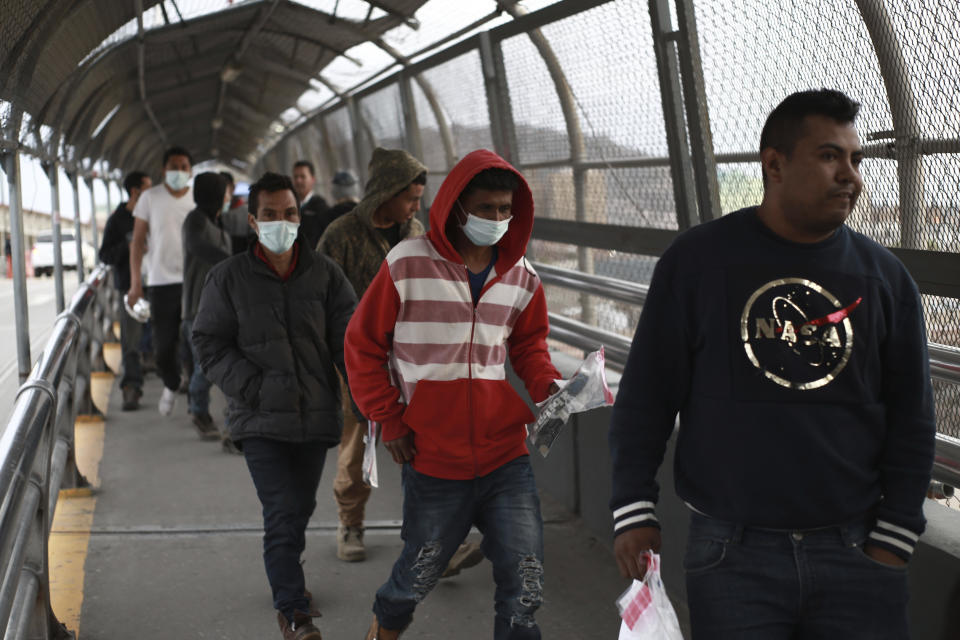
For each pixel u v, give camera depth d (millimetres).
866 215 3078
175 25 8742
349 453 4188
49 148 5758
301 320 3375
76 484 5238
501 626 2705
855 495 1934
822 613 1951
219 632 3553
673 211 4262
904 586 1950
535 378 2850
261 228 3312
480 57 6227
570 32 4973
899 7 2803
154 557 4316
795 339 1926
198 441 6574
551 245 6020
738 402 1945
